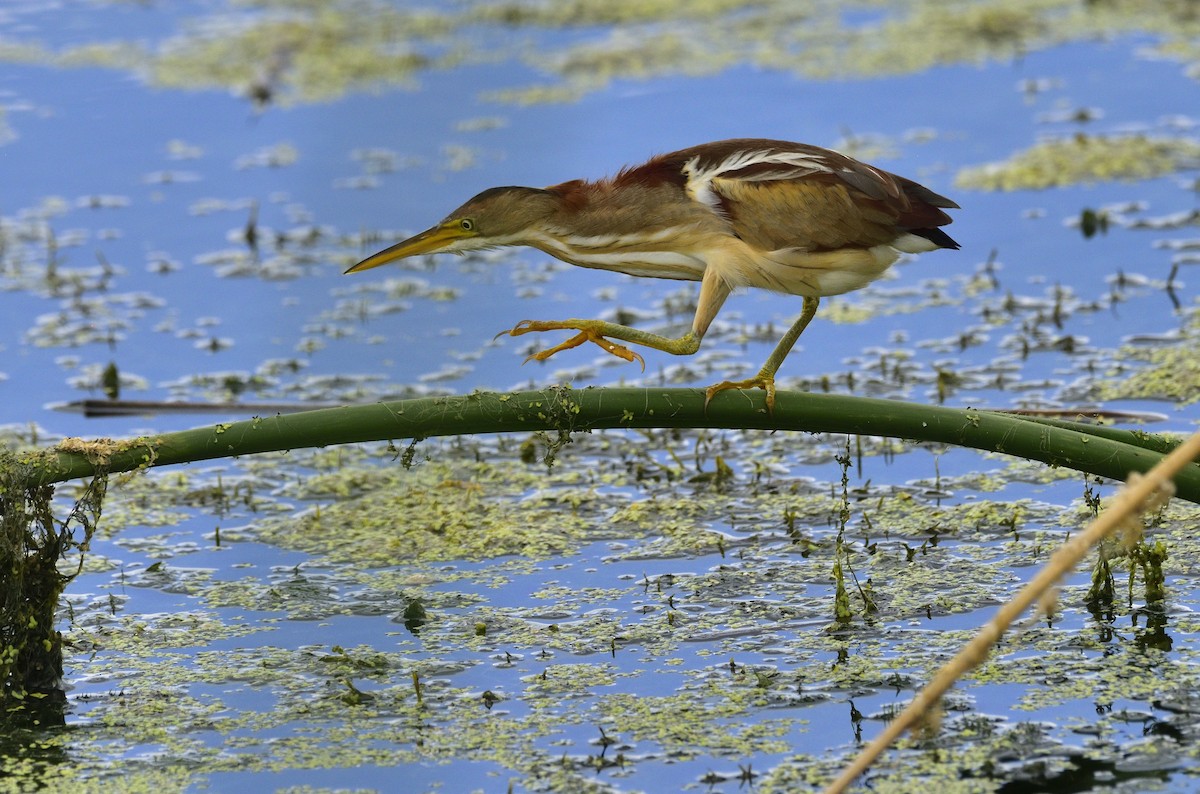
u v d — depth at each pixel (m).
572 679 8.51
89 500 8.43
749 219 8.88
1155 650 8.48
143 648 9.13
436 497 11.21
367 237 15.90
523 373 13.17
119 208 16.95
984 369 12.63
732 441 12.02
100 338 14.08
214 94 20.00
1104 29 20.69
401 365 13.38
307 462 12.02
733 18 21.95
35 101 19.78
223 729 8.16
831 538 10.21
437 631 9.20
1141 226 15.20
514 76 20.05
